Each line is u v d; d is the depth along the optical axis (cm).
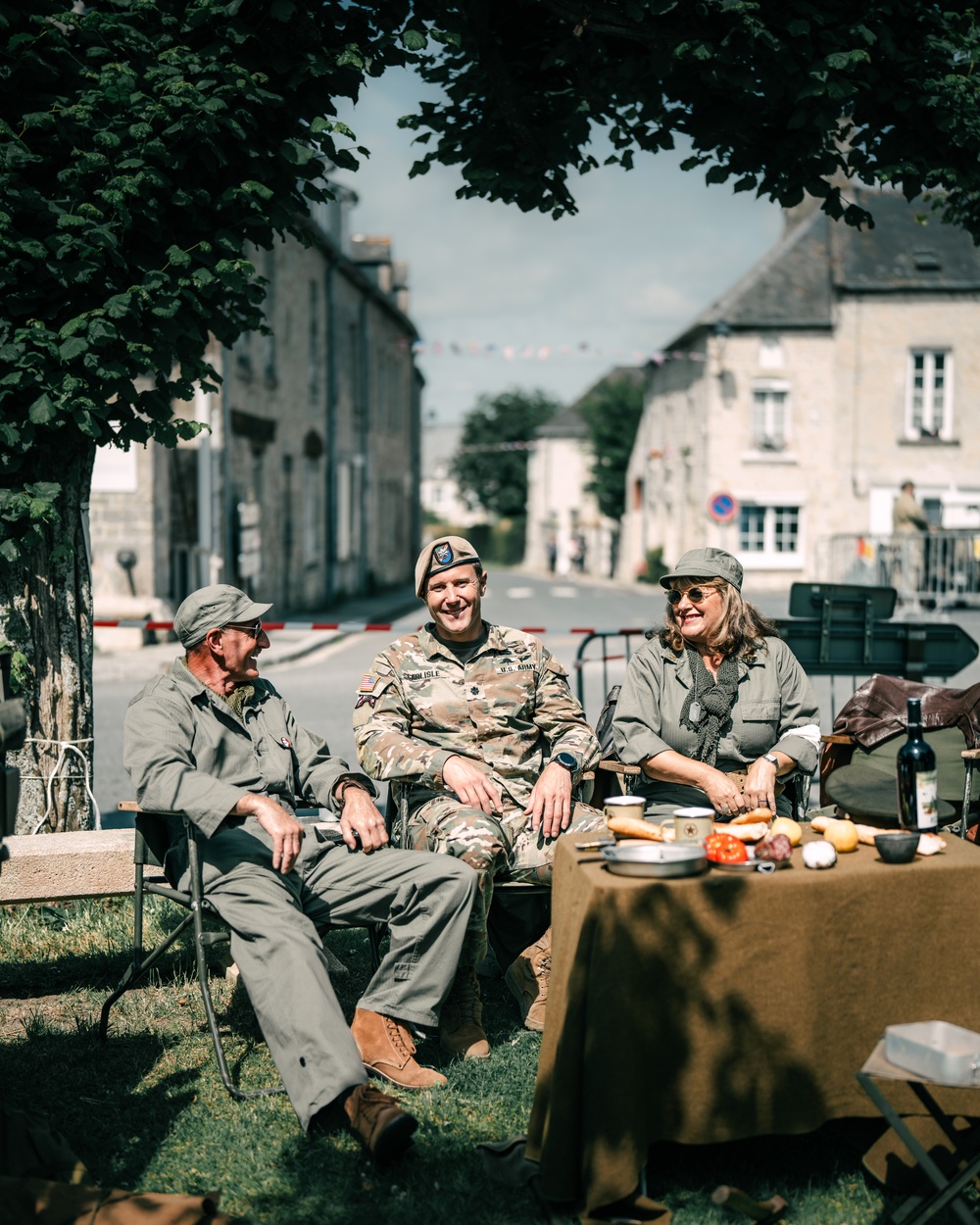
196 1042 400
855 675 627
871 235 3306
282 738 409
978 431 3191
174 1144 330
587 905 289
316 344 2675
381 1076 366
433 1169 316
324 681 1360
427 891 365
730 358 3206
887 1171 299
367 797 394
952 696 454
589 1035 285
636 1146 283
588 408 5297
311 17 486
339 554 2955
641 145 576
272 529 2275
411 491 4391
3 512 491
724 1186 283
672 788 441
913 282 3175
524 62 560
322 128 482
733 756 433
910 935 301
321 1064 327
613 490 5131
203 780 366
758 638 439
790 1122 293
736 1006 289
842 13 518
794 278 3259
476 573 429
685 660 440
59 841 485
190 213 489
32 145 481
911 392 3209
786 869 301
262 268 2158
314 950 346
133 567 1662
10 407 483
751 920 290
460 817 391
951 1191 265
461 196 587
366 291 3209
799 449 3225
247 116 479
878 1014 299
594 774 456
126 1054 391
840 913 295
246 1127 339
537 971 415
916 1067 254
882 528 3222
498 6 552
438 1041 398
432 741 425
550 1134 289
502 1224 291
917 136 552
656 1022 287
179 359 515
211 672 398
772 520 3250
